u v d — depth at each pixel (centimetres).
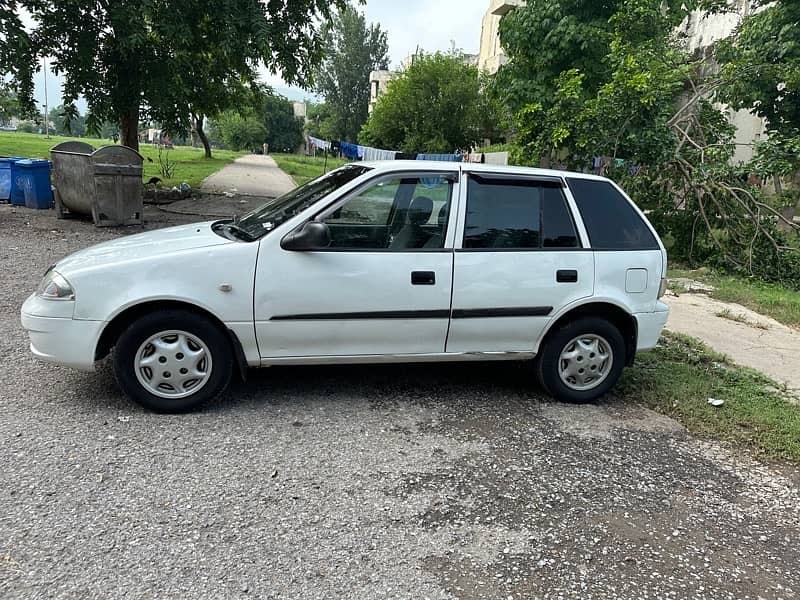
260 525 281
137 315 378
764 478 363
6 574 238
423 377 486
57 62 1266
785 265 955
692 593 257
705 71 1639
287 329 388
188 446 348
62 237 941
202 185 1984
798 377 545
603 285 438
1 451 327
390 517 295
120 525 273
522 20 1345
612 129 1032
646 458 377
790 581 270
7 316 554
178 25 1165
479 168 427
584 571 266
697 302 816
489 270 414
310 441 365
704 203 1049
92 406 389
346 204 398
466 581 255
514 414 427
